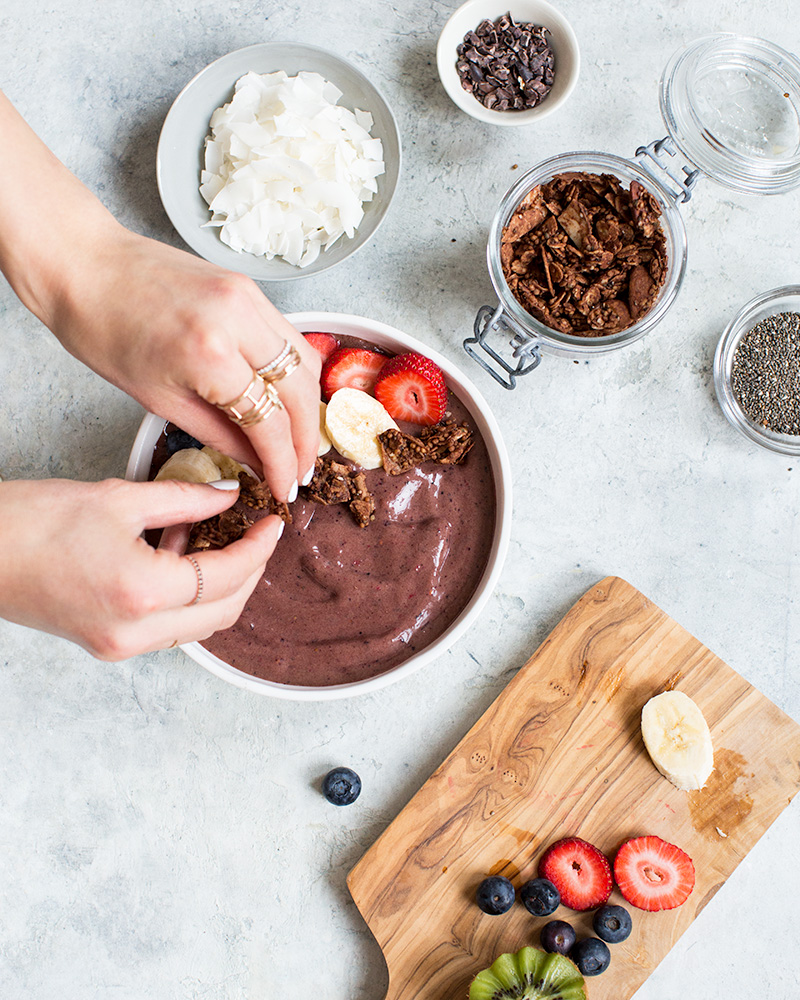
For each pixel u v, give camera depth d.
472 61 0.60
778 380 0.61
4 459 0.61
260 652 0.56
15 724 0.61
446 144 0.62
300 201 0.59
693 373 0.62
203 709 0.61
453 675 0.61
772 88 0.61
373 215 0.60
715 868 0.59
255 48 0.59
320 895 0.61
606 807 0.59
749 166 0.59
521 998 0.57
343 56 0.62
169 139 0.59
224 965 0.61
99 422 0.61
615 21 0.62
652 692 0.60
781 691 0.62
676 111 0.59
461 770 0.60
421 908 0.59
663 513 0.62
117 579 0.48
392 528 0.56
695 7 0.62
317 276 0.61
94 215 0.50
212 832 0.61
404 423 0.57
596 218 0.59
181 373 0.48
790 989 0.61
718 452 0.62
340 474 0.56
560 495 0.62
